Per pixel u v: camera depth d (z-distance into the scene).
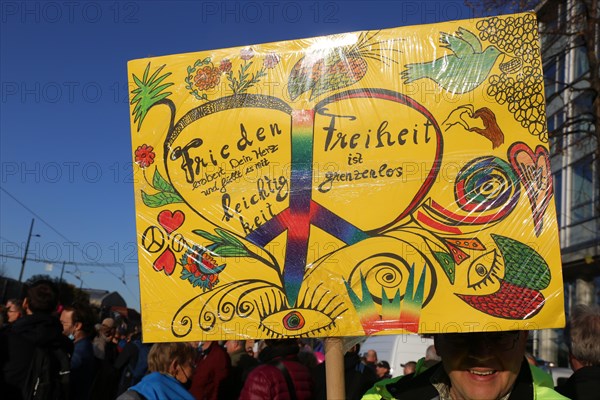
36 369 4.09
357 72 2.25
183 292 2.22
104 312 15.55
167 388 3.57
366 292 2.15
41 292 4.28
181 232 2.25
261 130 2.27
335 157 2.22
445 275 2.11
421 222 2.15
